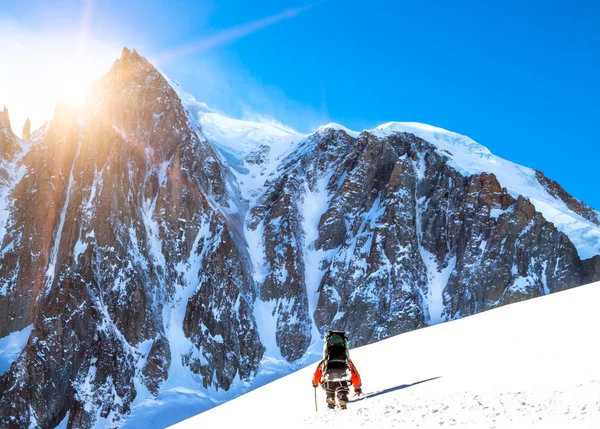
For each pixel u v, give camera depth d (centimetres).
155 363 14925
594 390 1037
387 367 2102
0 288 16600
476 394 1191
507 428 910
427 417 1072
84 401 13612
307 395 2127
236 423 1988
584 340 1628
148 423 13500
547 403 1009
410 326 16575
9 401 13025
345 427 1150
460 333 2442
